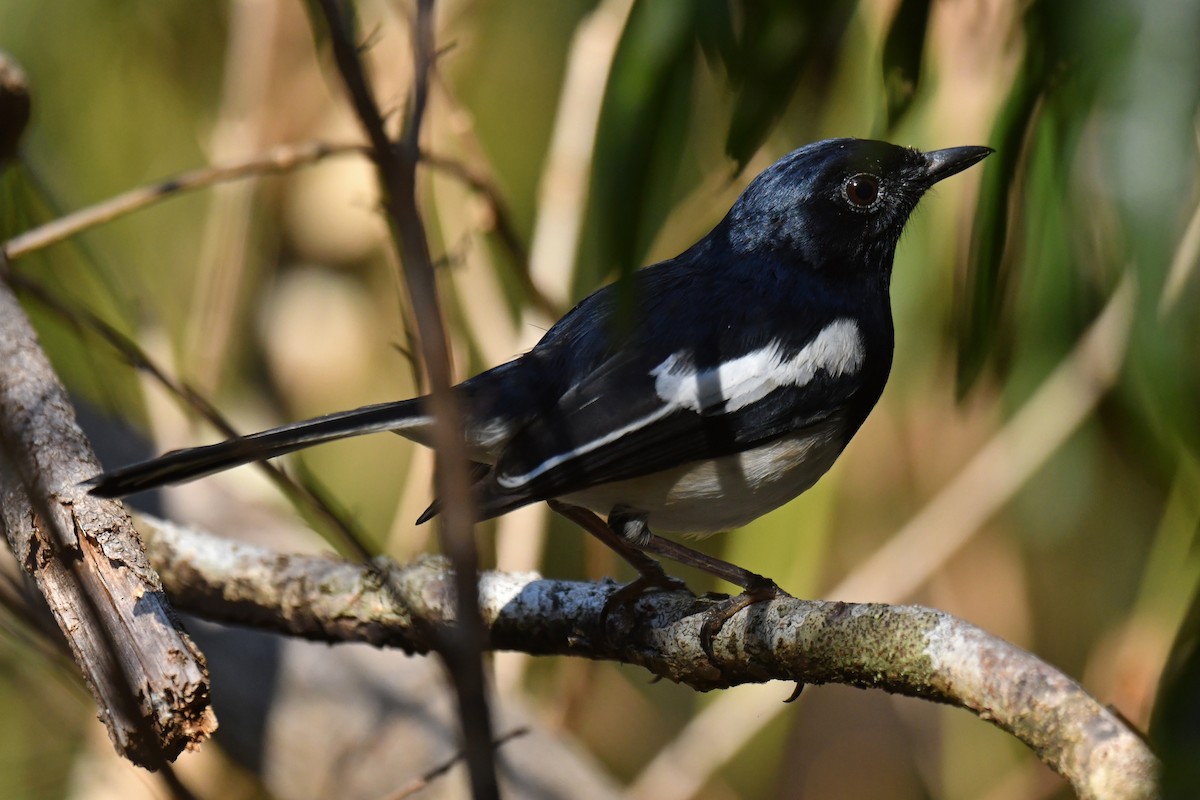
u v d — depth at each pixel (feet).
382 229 36.32
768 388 26.71
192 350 37.45
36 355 23.27
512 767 31.73
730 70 19.36
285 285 43.60
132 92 41.50
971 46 28.76
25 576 23.58
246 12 39.96
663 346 26.66
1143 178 15.80
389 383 43.75
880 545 37.55
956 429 35.94
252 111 39.70
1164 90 15.57
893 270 32.19
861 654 19.27
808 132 33.30
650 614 23.39
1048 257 26.73
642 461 25.89
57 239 29.22
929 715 40.83
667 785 34.99
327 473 43.39
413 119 12.36
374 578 25.32
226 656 31.91
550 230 35.17
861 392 28.22
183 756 33.14
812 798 43.21
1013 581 38.45
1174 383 18.11
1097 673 35.73
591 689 38.70
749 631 20.99
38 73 40.40
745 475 26.99
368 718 31.45
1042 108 22.04
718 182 34.40
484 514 24.21
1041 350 29.12
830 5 19.51
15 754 34.19
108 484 19.99
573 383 26.45
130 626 18.62
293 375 43.47
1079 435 35.53
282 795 31.76
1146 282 16.19
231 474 34.63
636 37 18.72
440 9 37.73
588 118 35.06
